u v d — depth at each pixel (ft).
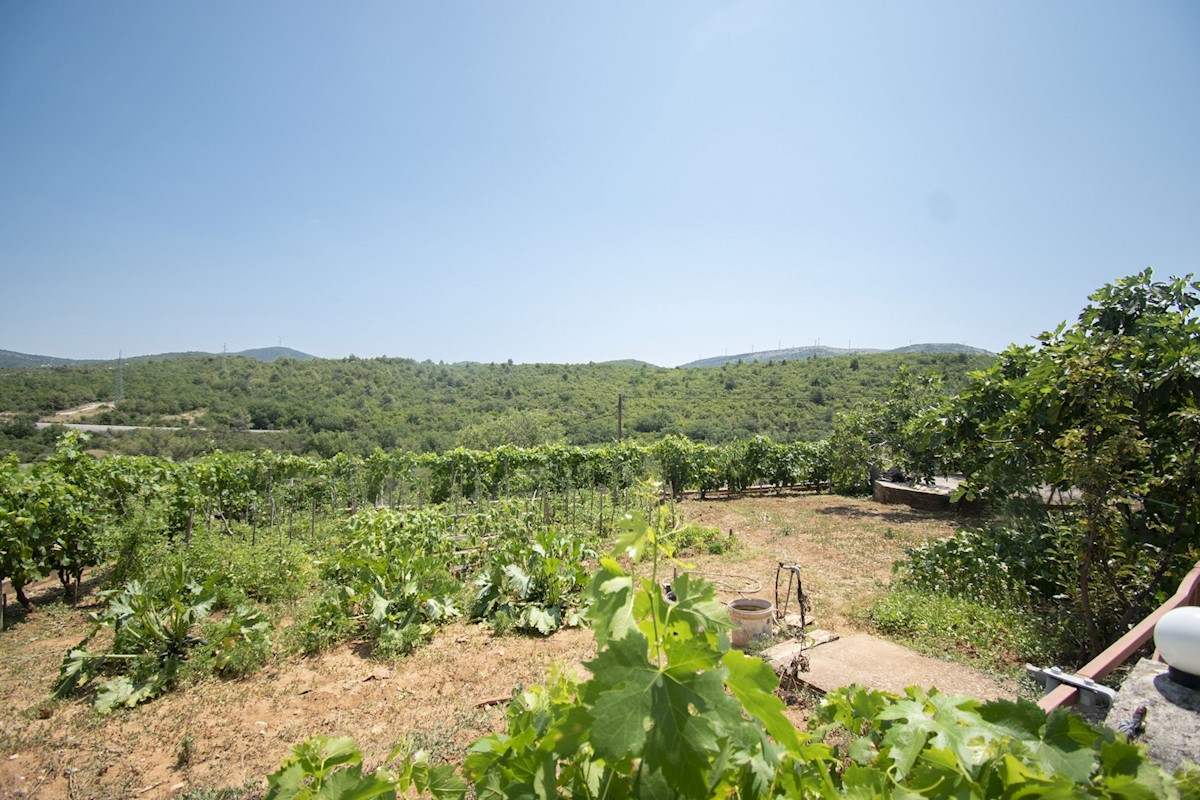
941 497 51.08
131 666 18.62
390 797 4.69
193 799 13.01
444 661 20.51
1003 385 26.17
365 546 29.14
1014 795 3.92
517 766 4.34
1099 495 17.24
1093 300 26.50
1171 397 19.26
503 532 35.81
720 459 65.26
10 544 25.09
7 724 16.37
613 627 3.84
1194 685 7.43
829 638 21.26
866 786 4.27
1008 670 18.28
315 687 18.58
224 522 41.50
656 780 3.64
